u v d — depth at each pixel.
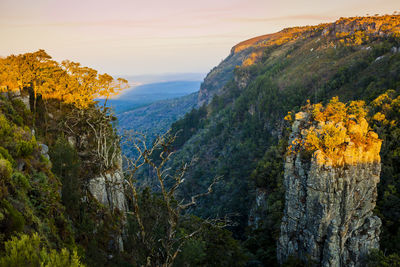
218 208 103.50
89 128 39.88
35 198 19.45
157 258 22.80
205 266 37.56
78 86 43.19
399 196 52.25
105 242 29.89
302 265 44.91
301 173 47.16
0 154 17.48
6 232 12.76
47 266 10.61
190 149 175.88
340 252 42.47
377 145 44.91
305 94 142.50
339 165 42.59
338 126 44.94
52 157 28.58
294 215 48.25
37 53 36.53
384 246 46.84
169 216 22.98
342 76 127.19
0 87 29.92
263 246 61.47
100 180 33.78
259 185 83.94
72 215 26.61
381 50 130.75
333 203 42.31
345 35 176.62
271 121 140.25
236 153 138.00
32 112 35.28
